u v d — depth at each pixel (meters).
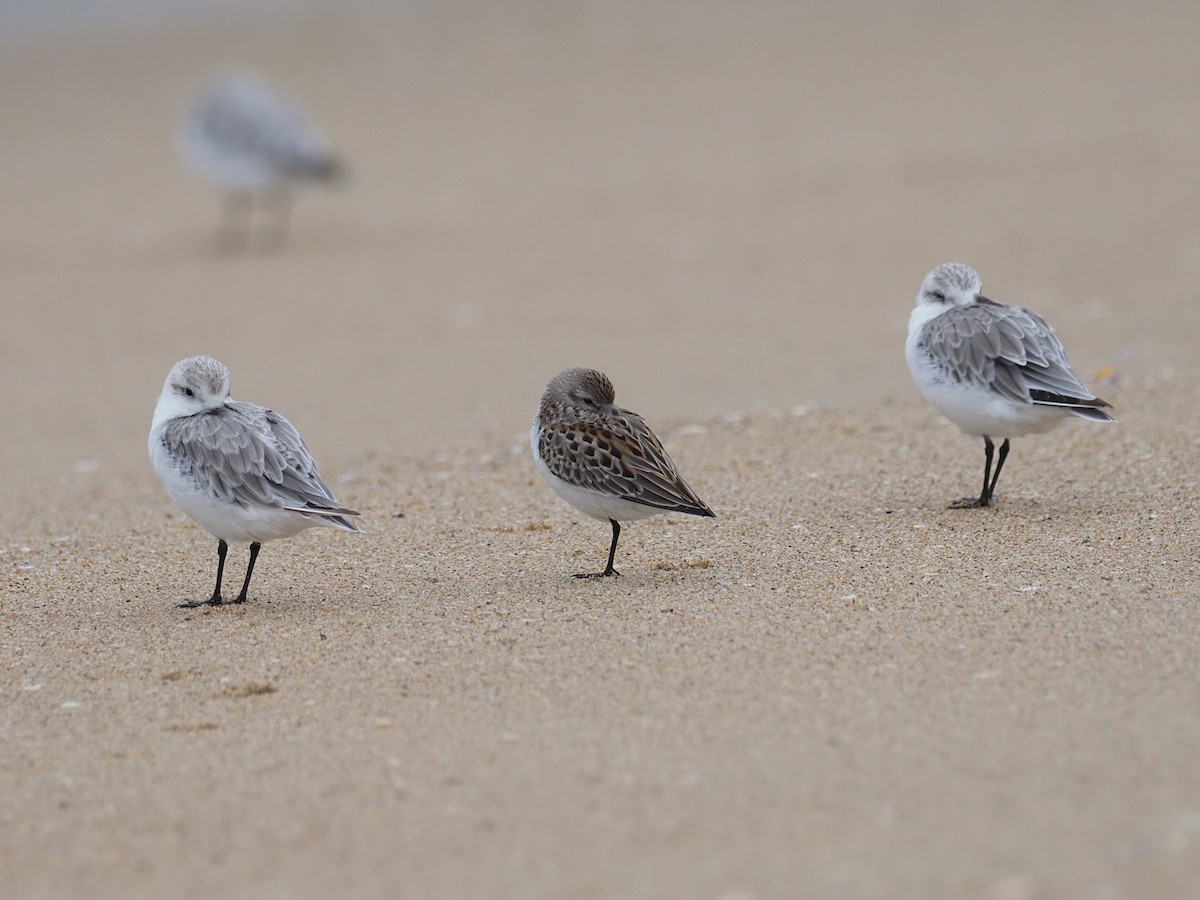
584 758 8.50
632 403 17.62
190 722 9.27
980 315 12.71
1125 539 11.76
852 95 34.75
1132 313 20.03
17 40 42.50
